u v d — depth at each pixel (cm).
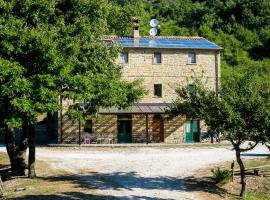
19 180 2555
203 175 2761
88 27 2278
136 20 4672
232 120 2164
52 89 2002
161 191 2367
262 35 8756
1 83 1809
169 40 4719
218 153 3597
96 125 4266
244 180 2414
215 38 8625
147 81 4366
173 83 4406
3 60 1834
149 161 3206
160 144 4194
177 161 3209
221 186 2561
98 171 2836
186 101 2411
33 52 1914
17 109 1898
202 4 10531
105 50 2416
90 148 3906
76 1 2408
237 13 9619
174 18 9731
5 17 2084
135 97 2581
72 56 2123
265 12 9544
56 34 2098
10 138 2802
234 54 8088
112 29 3294
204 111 2292
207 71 4481
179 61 4438
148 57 4381
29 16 2198
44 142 4397
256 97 2208
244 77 2358
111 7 3042
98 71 2361
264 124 2184
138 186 2458
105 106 2316
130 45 4356
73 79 2017
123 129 4341
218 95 2362
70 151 3703
